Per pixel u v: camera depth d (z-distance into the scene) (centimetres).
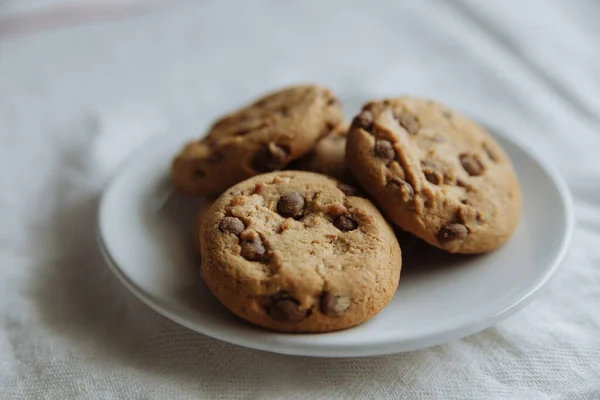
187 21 50
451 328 25
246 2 52
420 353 27
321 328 25
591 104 40
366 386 26
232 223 26
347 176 29
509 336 27
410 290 27
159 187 32
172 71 45
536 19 47
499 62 44
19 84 44
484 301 26
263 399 25
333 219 27
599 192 34
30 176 36
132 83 44
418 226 27
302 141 30
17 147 38
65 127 40
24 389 26
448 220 28
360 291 25
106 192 31
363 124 29
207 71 45
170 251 29
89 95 43
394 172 28
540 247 28
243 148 30
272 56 46
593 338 27
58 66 45
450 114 31
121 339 28
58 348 27
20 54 46
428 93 42
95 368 26
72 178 35
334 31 49
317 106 31
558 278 30
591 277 30
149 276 27
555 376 26
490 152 31
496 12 48
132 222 30
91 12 51
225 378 26
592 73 43
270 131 30
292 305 25
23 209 34
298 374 26
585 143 38
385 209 28
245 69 45
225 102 40
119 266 28
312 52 47
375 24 49
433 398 25
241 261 25
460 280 27
